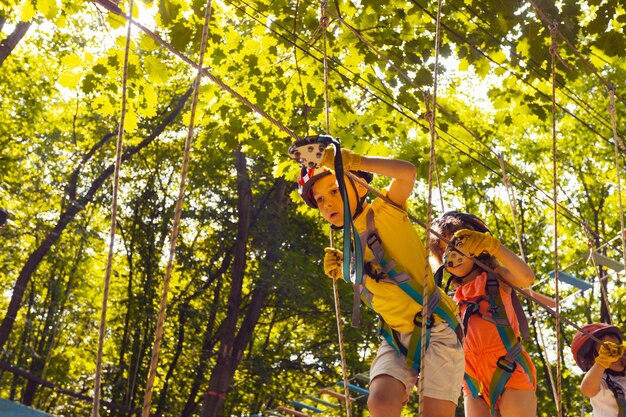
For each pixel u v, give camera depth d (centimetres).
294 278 2148
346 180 394
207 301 2377
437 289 396
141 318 2434
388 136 980
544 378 2514
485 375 463
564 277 987
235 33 946
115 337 2680
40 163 2514
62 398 2591
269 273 2152
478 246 462
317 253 2352
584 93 2181
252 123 979
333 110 963
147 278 2508
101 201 2480
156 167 2520
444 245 492
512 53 866
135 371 2320
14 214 2350
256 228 2236
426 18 886
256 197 2338
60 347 2655
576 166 2450
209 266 2452
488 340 462
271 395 2436
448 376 383
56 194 2459
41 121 2452
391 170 381
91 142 2522
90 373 2702
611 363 505
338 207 396
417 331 381
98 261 2677
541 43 823
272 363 2370
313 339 2653
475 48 811
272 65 959
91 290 2691
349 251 370
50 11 910
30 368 2505
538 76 891
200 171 2373
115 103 902
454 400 387
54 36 2117
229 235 2333
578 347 532
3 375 2656
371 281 392
